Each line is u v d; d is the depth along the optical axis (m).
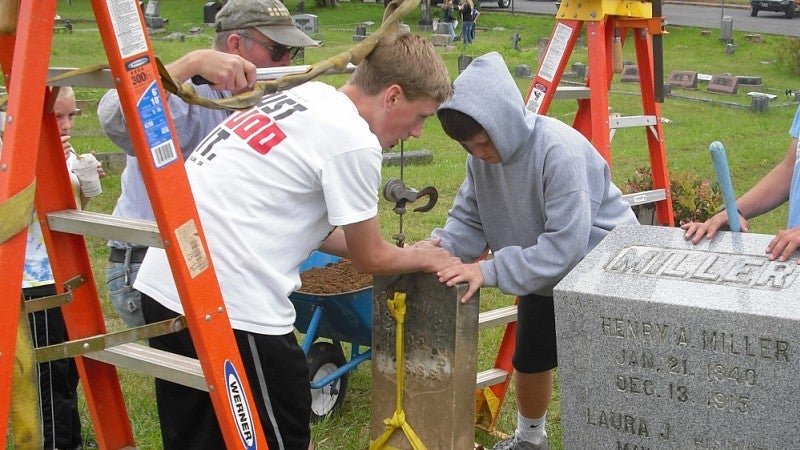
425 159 11.01
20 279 1.83
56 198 2.41
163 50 23.06
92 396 2.63
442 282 2.82
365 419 4.43
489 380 3.90
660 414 2.41
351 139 2.47
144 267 2.66
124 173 3.63
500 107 2.90
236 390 2.25
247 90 2.51
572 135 3.13
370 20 33.12
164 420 2.71
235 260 2.48
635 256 2.61
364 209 2.52
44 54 1.81
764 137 13.38
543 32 30.55
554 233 2.95
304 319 4.16
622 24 4.32
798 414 2.21
